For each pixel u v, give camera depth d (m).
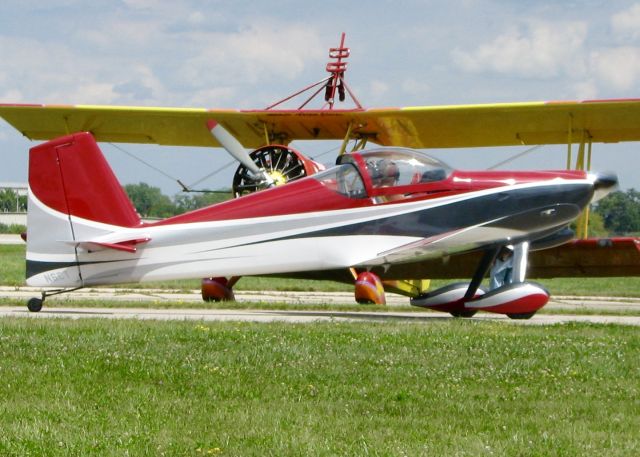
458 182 30.33
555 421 14.81
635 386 17.59
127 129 49.09
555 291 56.16
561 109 41.41
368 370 18.66
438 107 43.00
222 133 40.47
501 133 46.28
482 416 15.14
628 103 40.06
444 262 30.92
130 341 21.33
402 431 14.10
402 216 30.14
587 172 30.89
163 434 13.74
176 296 41.78
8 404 15.20
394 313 32.53
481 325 26.12
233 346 20.98
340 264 30.27
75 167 29.12
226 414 14.94
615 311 35.69
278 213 30.14
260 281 57.41
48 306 32.72
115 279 29.45
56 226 29.27
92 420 14.38
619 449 13.23
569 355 20.59
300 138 49.69
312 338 22.33
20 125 48.59
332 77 50.97
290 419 14.68
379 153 30.59
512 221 29.83
